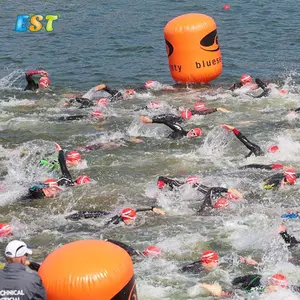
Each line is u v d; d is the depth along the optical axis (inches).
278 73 1537.9
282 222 853.8
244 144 1072.8
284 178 957.8
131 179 1002.1
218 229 843.4
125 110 1309.1
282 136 1137.4
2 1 2320.4
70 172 1032.2
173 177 1003.9
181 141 1139.9
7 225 849.5
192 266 750.5
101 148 1122.7
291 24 1958.7
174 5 2246.6
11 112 1311.5
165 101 1360.7
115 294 547.2
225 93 1395.2
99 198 944.9
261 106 1307.8
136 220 877.2
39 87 1455.5
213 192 920.3
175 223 866.1
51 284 544.4
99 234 844.0
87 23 2026.3
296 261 760.3
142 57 1692.9
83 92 1439.5
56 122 1251.8
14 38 1879.9
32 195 948.0
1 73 1579.7
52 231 855.7
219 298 689.6
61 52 1744.6
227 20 2027.6
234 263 759.7
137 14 2130.9
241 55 1684.3
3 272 542.0
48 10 2190.0
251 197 929.5
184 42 1434.5
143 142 1147.3
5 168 1051.3
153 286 713.6
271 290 689.6
